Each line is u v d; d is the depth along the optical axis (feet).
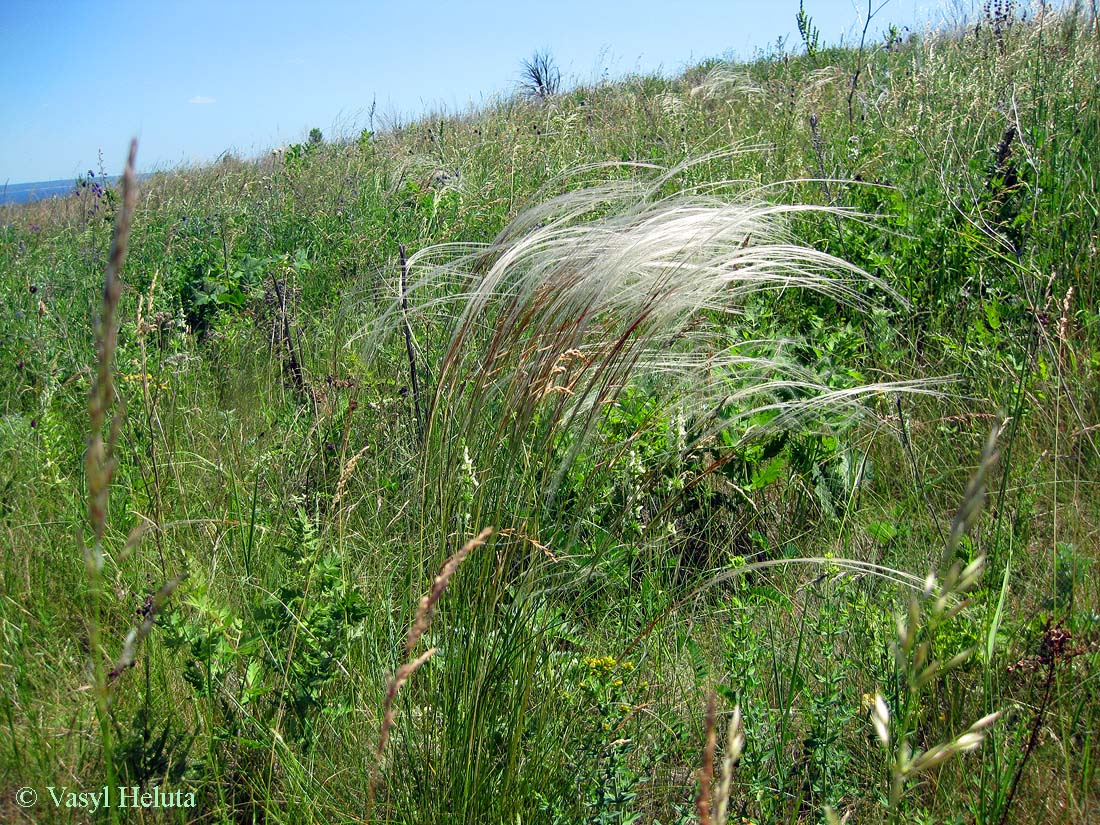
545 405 8.07
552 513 8.33
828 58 29.50
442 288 12.79
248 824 7.26
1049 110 17.70
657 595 9.10
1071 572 8.15
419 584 7.77
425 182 23.02
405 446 11.50
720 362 8.91
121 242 3.45
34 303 17.75
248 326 17.44
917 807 6.73
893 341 13.01
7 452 12.37
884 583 8.54
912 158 17.88
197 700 7.68
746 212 7.55
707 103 31.17
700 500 10.60
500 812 6.60
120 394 11.84
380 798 7.04
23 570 9.79
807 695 7.31
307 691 7.34
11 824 6.77
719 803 3.65
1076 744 7.30
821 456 10.57
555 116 27.66
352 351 14.11
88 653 8.57
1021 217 13.88
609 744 6.77
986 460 4.12
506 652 6.98
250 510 10.73
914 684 4.31
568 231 7.80
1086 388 10.97
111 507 10.81
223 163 39.99
